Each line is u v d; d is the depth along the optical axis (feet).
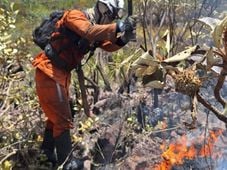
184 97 11.18
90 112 10.70
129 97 11.19
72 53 9.20
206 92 10.07
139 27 14.30
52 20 9.32
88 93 12.04
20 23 20.29
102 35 8.70
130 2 9.75
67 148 9.50
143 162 9.46
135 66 6.31
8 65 10.78
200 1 14.02
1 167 8.46
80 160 9.79
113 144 9.96
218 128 9.88
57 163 9.73
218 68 6.26
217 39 5.65
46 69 9.19
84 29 8.79
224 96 10.44
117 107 10.88
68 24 8.98
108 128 10.28
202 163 9.21
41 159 9.70
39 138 10.18
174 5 12.70
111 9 9.20
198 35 12.60
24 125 10.17
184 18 13.38
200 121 10.17
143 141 9.94
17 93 10.62
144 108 11.12
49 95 9.23
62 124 9.36
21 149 9.71
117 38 9.00
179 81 6.00
